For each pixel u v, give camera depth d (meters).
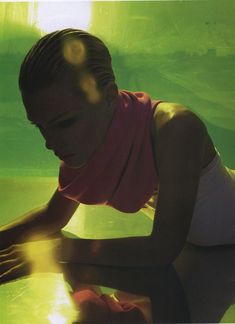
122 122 0.81
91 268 0.84
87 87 0.76
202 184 0.89
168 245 0.80
